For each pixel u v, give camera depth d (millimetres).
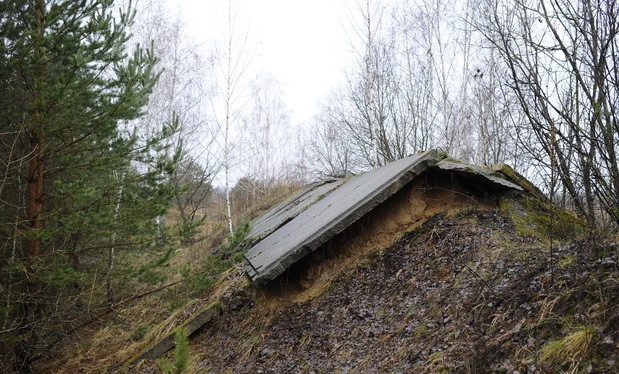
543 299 4168
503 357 3803
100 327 9562
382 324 5586
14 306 6559
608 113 4266
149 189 7516
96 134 7246
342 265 7227
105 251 8281
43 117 6531
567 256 4730
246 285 7895
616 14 4297
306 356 5746
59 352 8500
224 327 7555
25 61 6605
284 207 15320
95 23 6918
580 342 3389
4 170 7238
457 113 16906
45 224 7238
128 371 7285
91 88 7305
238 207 23266
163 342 7582
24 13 7078
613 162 4281
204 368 6699
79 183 6375
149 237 7664
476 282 5277
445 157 7543
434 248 6574
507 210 6879
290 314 6809
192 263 12695
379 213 7461
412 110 17625
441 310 5129
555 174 5328
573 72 4754
